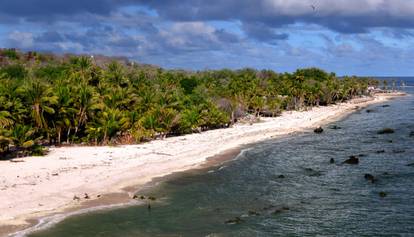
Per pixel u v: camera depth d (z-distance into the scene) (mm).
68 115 46281
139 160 41062
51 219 24438
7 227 22781
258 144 55250
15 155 39188
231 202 29703
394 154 47500
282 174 38531
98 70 59406
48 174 33375
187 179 35812
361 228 25109
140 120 52094
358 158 45531
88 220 24766
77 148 45094
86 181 32375
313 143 56406
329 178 36906
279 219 26453
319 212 27797
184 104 66500
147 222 25094
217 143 53906
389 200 30312
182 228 24422
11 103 40188
